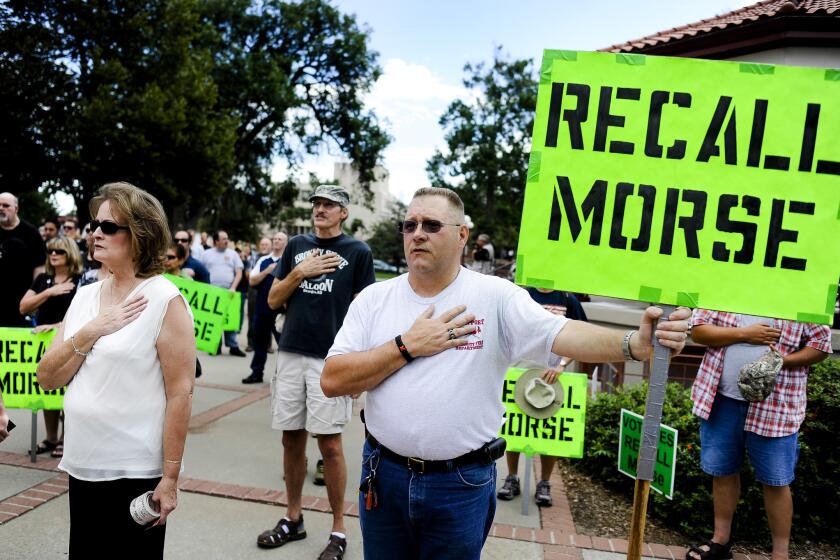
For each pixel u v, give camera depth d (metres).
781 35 7.02
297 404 3.55
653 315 1.91
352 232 43.19
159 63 23.52
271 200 35.31
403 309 2.18
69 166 22.02
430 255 2.08
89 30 22.08
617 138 2.10
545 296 4.39
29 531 3.51
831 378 4.23
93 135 21.41
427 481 2.06
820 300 2.00
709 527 3.91
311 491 4.34
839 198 2.00
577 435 4.17
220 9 30.08
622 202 2.09
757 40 7.24
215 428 5.64
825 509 4.01
